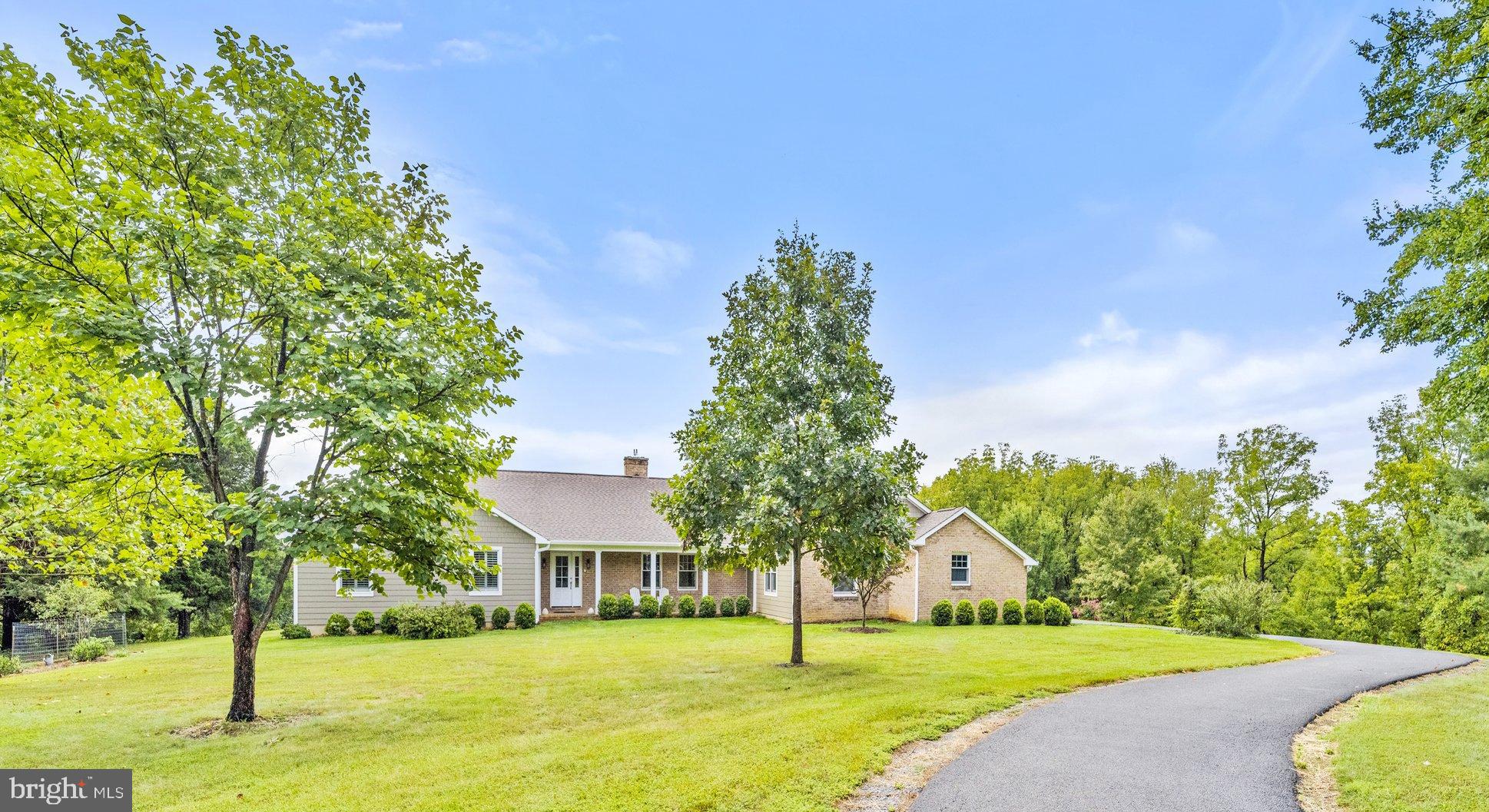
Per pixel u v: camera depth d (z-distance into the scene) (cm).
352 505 728
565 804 545
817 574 2409
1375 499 3003
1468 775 623
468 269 995
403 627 1834
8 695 1054
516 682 1117
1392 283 1191
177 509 1023
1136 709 915
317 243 829
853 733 748
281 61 856
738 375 1311
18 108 710
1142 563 3222
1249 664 1376
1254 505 3195
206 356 741
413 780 612
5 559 1266
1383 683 1145
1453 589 2384
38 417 859
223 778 630
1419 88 1081
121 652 1762
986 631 2019
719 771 622
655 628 2059
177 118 779
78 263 743
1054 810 543
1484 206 973
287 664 1350
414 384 865
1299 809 552
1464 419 2336
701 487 1215
